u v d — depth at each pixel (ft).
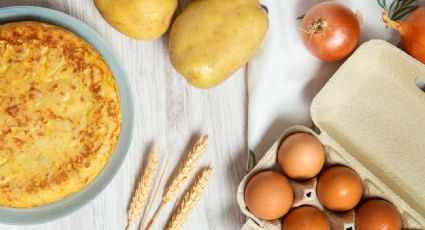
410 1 2.68
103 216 2.62
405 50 2.62
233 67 2.48
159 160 2.67
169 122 2.68
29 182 2.40
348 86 2.62
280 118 2.68
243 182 2.52
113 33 2.68
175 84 2.69
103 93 2.44
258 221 2.51
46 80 2.42
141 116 2.67
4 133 2.39
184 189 2.66
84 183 2.44
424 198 2.59
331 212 2.55
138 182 2.65
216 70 2.45
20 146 2.40
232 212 2.66
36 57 2.42
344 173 2.48
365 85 2.64
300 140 2.46
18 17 2.50
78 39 2.46
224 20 2.42
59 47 2.43
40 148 2.41
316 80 2.69
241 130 2.70
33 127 2.41
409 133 2.61
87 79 2.44
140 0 2.37
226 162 2.68
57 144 2.42
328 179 2.49
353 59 2.56
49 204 2.46
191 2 2.59
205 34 2.42
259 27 2.45
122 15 2.41
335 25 2.53
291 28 2.70
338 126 2.62
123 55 2.68
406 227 2.54
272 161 2.54
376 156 2.61
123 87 2.53
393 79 2.63
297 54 2.70
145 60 2.69
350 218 2.51
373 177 2.53
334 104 2.63
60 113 2.42
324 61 2.66
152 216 2.64
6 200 2.41
